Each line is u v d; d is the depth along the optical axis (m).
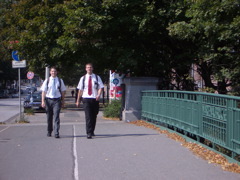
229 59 10.88
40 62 15.76
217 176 5.68
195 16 10.08
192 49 13.26
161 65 13.96
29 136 9.94
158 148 7.90
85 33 12.59
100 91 9.27
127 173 5.93
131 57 13.22
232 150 6.36
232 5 9.20
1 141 9.11
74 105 39.00
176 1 12.38
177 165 6.40
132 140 8.95
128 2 12.63
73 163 6.64
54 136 9.79
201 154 7.20
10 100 53.09
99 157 7.09
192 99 8.56
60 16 14.27
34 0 16.06
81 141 8.88
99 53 13.98
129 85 13.78
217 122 7.06
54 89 9.45
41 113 25.98
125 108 13.88
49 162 6.75
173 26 10.88
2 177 5.80
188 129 8.76
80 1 13.05
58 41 13.24
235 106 6.23
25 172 6.08
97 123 13.17
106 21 12.73
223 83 12.77
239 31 9.39
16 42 15.76
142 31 12.62
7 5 21.22
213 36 10.06
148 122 12.64
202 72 13.30
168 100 10.42
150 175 5.80
